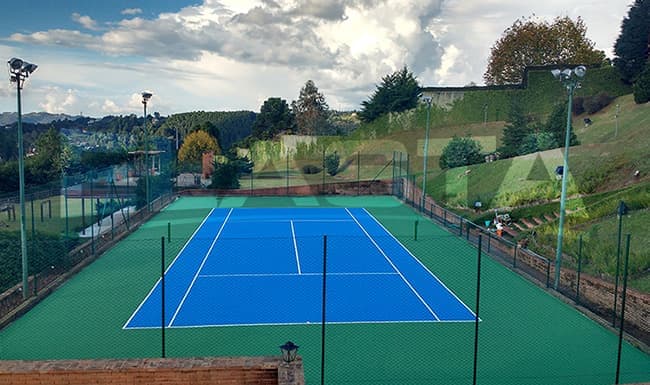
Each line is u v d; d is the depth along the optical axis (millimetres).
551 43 64688
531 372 13023
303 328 15758
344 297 18734
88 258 23594
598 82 44500
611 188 27297
